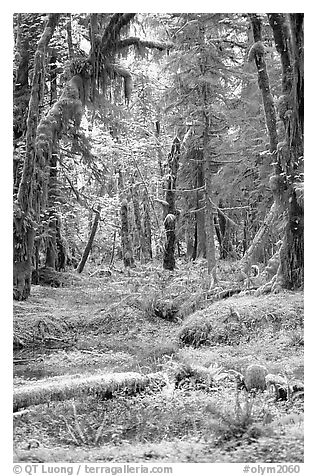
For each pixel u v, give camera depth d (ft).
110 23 55.06
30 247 52.44
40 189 52.54
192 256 82.23
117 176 90.22
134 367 35.29
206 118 57.41
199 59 55.52
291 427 23.00
